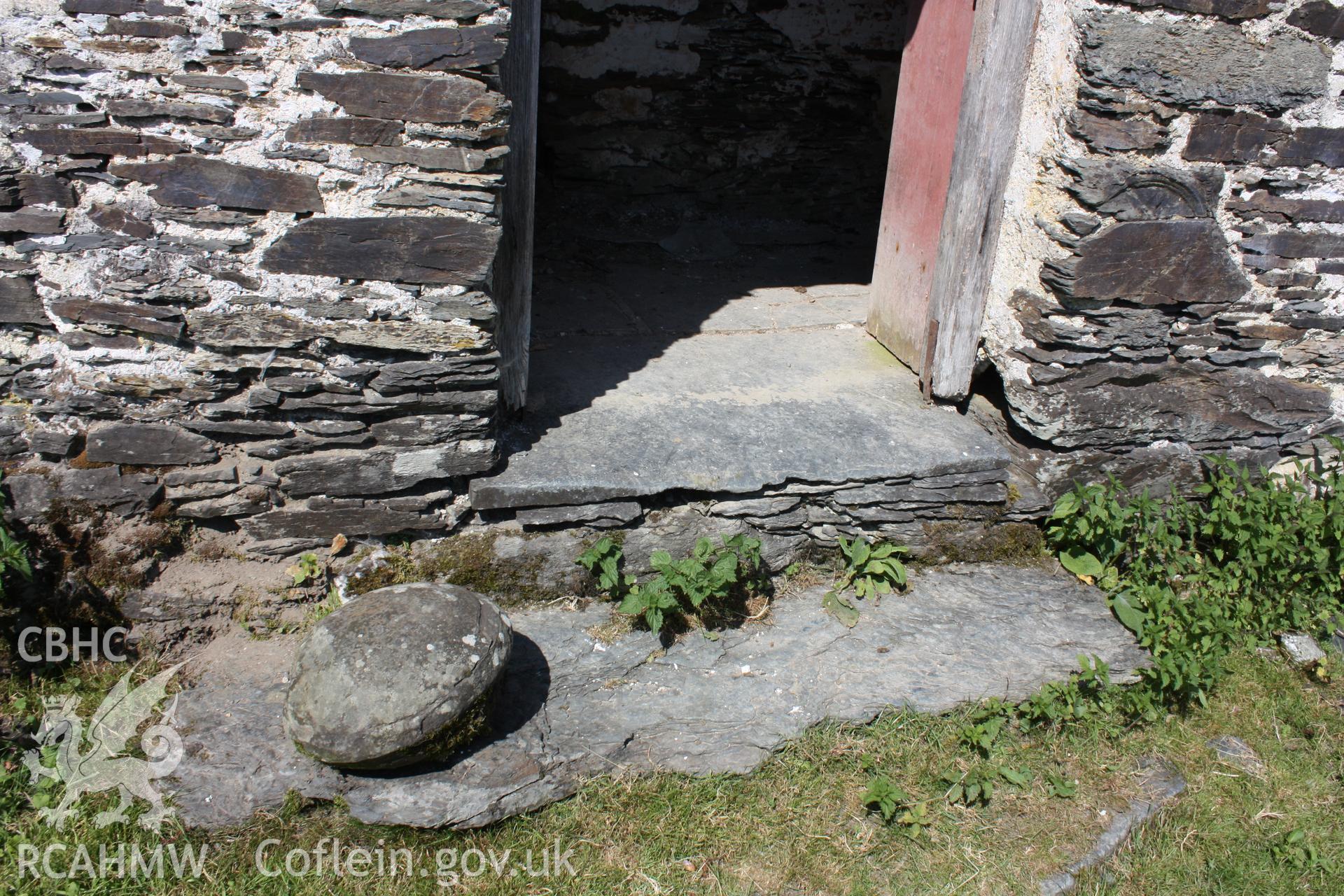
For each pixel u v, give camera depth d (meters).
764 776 2.83
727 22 6.11
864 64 6.43
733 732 2.90
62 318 2.78
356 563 3.18
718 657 3.15
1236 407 3.79
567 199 6.33
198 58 2.57
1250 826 2.92
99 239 2.71
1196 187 3.33
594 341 4.37
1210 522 3.71
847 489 3.46
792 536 3.51
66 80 2.55
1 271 2.70
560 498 3.22
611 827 2.67
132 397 2.89
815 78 6.39
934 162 3.82
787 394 3.94
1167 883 2.73
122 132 2.62
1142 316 3.49
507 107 2.76
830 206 6.75
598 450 3.40
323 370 2.96
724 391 3.94
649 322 4.67
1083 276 3.32
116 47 2.54
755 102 6.36
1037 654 3.25
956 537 3.64
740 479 3.34
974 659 3.21
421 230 2.82
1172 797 2.96
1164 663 3.15
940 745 2.97
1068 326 3.46
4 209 2.64
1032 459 3.73
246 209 2.73
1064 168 3.27
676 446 3.47
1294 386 3.83
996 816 2.84
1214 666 3.23
